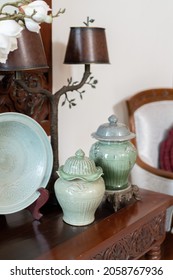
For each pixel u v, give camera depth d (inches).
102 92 73.0
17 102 53.7
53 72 60.6
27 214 48.1
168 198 54.0
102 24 69.5
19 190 45.9
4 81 51.1
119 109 78.7
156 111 81.6
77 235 42.4
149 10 81.4
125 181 50.6
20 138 46.6
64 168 44.1
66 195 42.9
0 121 42.4
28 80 54.9
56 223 45.5
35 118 57.3
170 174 69.9
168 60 91.2
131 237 45.8
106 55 53.0
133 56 79.5
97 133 49.7
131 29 77.3
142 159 75.9
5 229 43.9
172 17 89.1
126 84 79.3
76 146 69.1
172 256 68.0
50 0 57.1
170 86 94.0
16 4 38.2
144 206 50.7
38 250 39.3
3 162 45.4
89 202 43.0
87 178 42.6
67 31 62.1
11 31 34.0
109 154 47.7
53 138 49.3
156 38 85.4
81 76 67.0
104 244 41.1
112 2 70.8
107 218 46.8
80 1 63.6
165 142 81.0
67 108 65.4
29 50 39.9
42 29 56.4
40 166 47.5
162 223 52.7
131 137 48.4
